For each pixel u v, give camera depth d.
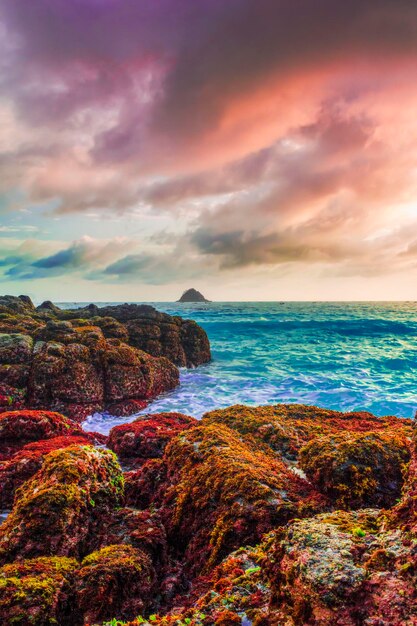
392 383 23.53
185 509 6.73
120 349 21.66
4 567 4.89
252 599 3.86
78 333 22.97
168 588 5.25
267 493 6.18
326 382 24.06
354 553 3.35
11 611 4.11
